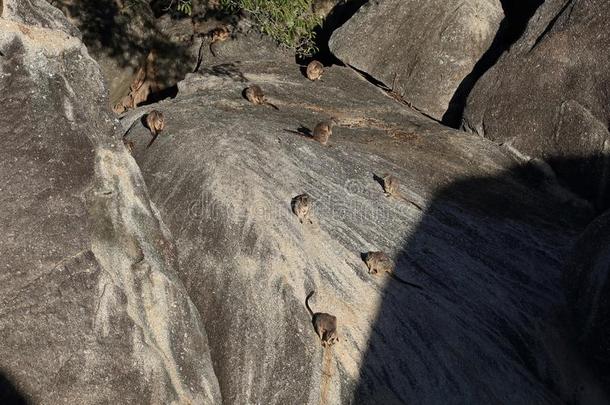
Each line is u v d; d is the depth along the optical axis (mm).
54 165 11617
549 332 13156
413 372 12422
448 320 13016
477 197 15367
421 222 14461
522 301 13500
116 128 12375
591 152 15711
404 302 13102
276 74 18656
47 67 11758
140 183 12516
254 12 18500
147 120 15234
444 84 18375
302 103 17312
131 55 21469
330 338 12266
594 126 15711
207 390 11977
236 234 13336
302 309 12688
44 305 11297
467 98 17578
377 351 12523
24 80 11586
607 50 15672
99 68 12375
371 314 12867
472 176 15852
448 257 13953
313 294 12859
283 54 20656
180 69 21859
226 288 12812
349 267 13359
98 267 11609
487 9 18609
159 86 22000
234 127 15281
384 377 12320
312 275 13086
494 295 13500
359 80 18891
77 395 11227
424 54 18469
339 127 16609
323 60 21141
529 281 13852
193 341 12172
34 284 11320
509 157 16625
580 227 15195
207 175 14047
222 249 13195
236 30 20922
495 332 13016
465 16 18328
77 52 12203
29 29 11703
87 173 11852
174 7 22062
